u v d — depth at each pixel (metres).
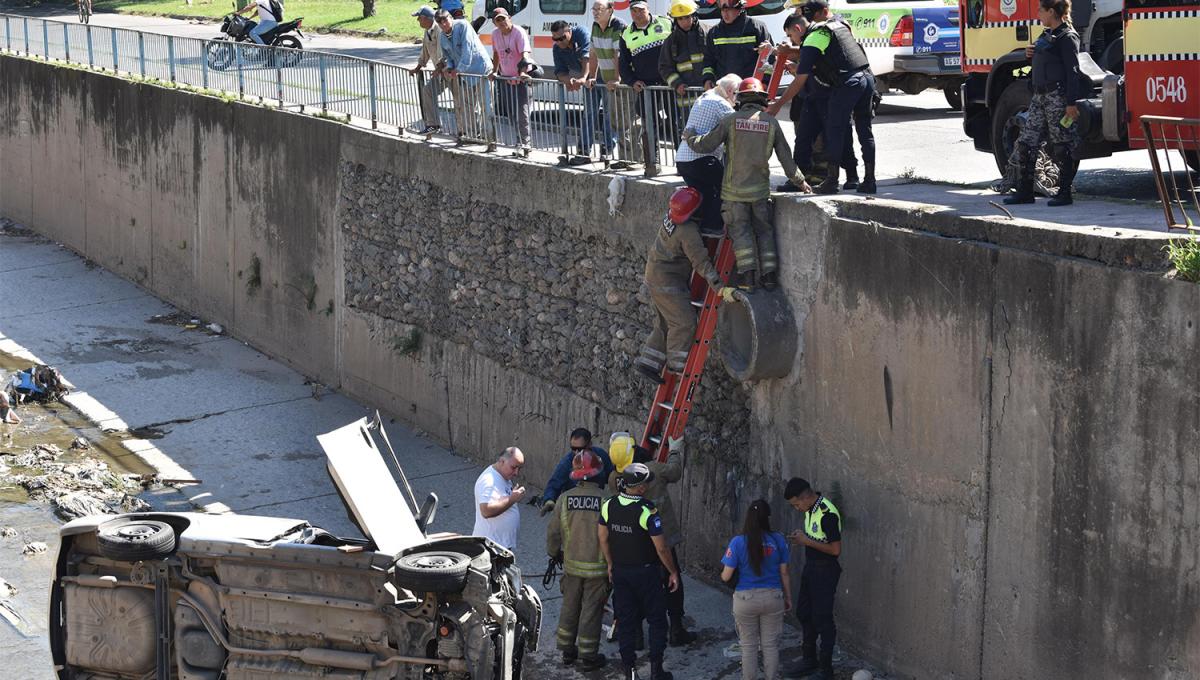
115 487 23.28
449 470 23.80
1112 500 12.75
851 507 16.11
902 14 27.83
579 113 21.44
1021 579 13.83
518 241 22.36
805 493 15.23
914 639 15.31
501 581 13.38
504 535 16.78
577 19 29.58
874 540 15.78
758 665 15.73
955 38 28.08
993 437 13.98
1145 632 12.58
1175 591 12.24
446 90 25.02
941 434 14.66
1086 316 12.80
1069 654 13.38
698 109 16.52
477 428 24.11
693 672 15.93
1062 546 13.33
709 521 18.66
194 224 33.78
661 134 19.67
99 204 39.00
